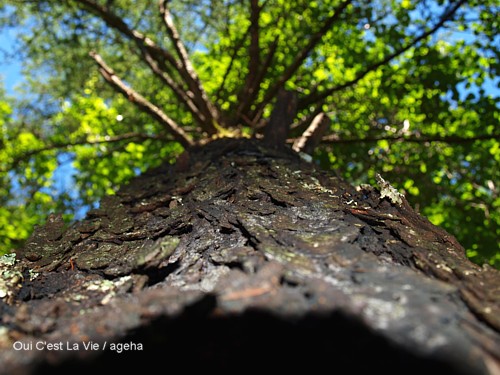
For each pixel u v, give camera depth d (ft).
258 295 4.66
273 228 7.02
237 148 14.87
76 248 8.05
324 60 29.96
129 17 31.96
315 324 4.18
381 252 6.64
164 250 6.66
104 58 32.76
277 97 19.60
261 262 5.63
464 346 3.73
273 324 4.27
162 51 25.34
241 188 9.80
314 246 6.14
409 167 29.50
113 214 10.09
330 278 5.08
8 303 6.04
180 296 4.91
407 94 26.40
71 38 30.55
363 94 29.89
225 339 4.32
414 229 7.63
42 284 6.76
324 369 3.92
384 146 29.27
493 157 27.22
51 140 31.65
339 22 26.76
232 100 31.63
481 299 4.91
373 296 4.57
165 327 4.55
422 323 4.02
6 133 31.53
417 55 24.81
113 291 5.94
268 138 17.43
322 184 10.65
